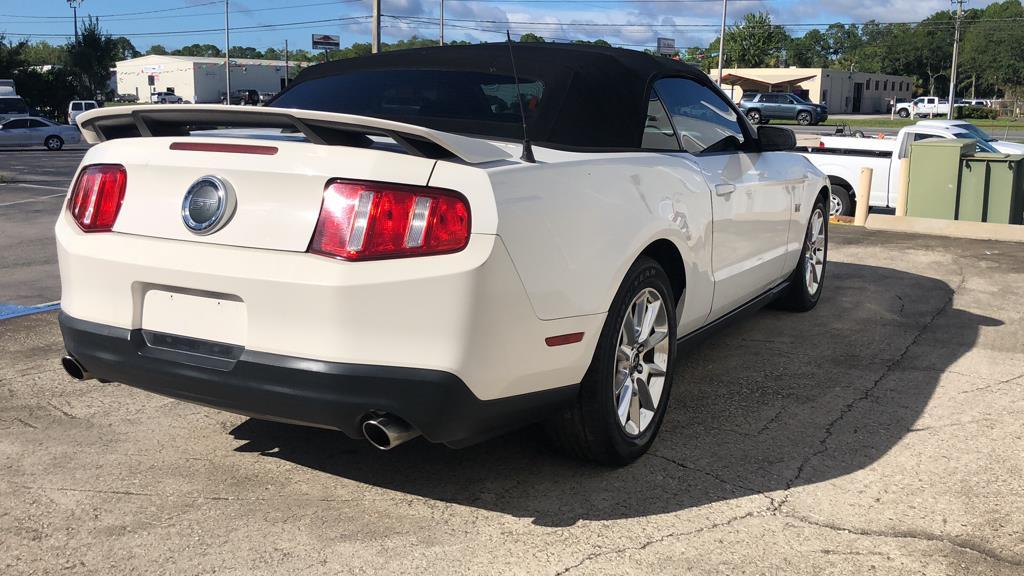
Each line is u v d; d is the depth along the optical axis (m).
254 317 2.64
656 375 3.49
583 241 2.90
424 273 2.51
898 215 10.51
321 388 2.57
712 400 4.11
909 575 2.57
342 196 2.55
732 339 5.20
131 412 3.91
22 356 4.76
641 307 3.33
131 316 2.88
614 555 2.69
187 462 3.37
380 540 2.78
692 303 3.78
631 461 3.36
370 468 3.33
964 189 9.90
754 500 3.07
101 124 3.17
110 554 2.68
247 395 2.67
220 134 3.12
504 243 2.58
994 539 2.79
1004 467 3.35
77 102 52.69
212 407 2.85
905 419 3.88
